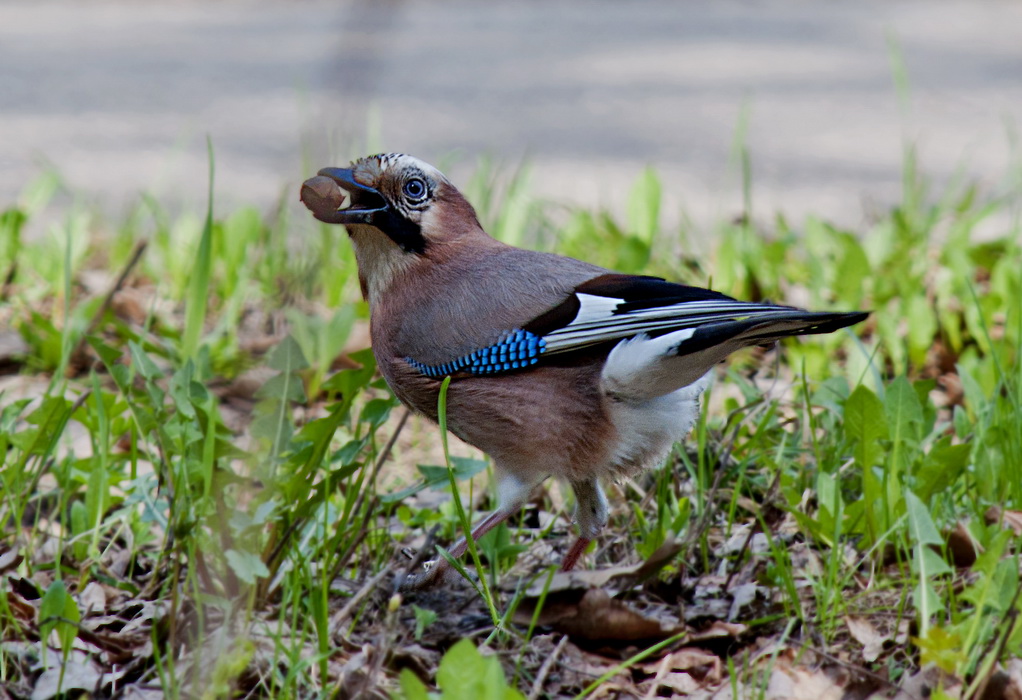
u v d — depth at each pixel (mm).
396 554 7523
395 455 9266
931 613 6012
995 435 7918
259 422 6867
